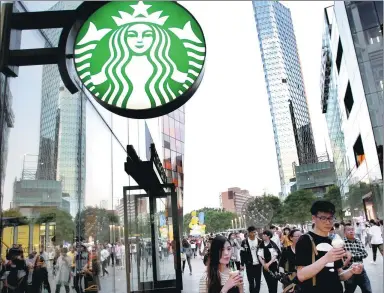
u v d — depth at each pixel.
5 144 3.38
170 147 41.88
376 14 25.03
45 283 4.48
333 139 55.56
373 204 26.47
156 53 3.44
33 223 4.22
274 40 179.00
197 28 3.48
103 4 3.48
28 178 4.11
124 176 11.73
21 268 3.77
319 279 3.08
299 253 3.21
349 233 5.43
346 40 28.67
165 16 3.51
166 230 14.76
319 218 3.21
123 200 10.78
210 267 3.12
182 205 43.62
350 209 41.31
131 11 3.50
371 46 24.88
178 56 3.44
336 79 40.25
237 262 10.20
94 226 7.30
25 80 4.06
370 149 25.92
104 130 8.67
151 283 11.88
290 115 165.00
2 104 3.27
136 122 14.33
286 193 154.00
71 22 3.42
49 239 4.73
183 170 45.41
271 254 7.33
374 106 24.28
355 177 35.69
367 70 24.92
